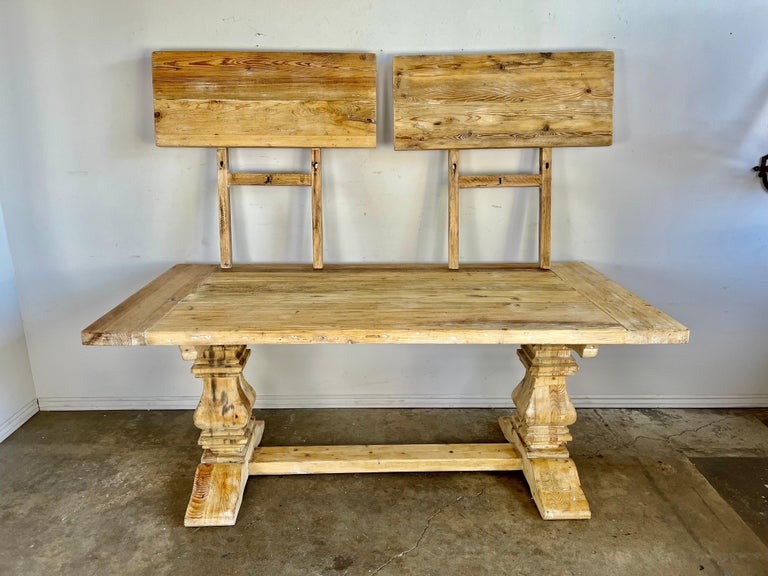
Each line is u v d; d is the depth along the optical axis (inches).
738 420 93.2
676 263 91.0
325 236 89.5
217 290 74.6
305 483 77.2
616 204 88.6
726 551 64.2
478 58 81.1
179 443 86.8
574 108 81.7
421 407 97.7
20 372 91.7
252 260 90.4
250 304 68.8
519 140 82.2
